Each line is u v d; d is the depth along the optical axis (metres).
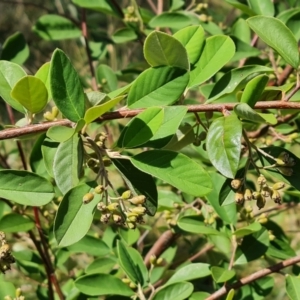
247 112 0.38
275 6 0.82
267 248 0.55
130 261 0.54
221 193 0.42
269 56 0.68
